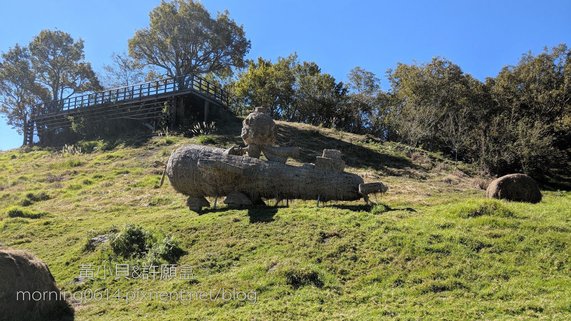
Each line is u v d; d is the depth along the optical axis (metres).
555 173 32.53
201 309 9.25
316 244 11.25
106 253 12.40
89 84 45.84
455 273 9.73
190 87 32.38
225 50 40.62
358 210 13.82
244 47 41.16
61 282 11.45
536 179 30.42
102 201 20.39
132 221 15.27
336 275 10.09
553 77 38.22
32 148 37.59
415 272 9.88
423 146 35.19
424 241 10.86
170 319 8.91
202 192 15.25
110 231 13.66
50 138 39.22
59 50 44.47
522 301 8.66
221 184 14.80
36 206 20.86
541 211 13.16
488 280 9.47
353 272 10.12
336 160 14.52
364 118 42.69
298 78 43.22
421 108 35.72
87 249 13.02
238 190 14.80
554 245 10.62
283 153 14.99
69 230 15.97
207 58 40.94
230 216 13.73
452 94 38.44
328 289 9.55
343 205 14.59
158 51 40.47
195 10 39.00
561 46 39.50
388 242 10.95
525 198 15.90
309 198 14.41
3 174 28.70
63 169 28.05
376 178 23.38
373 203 14.46
